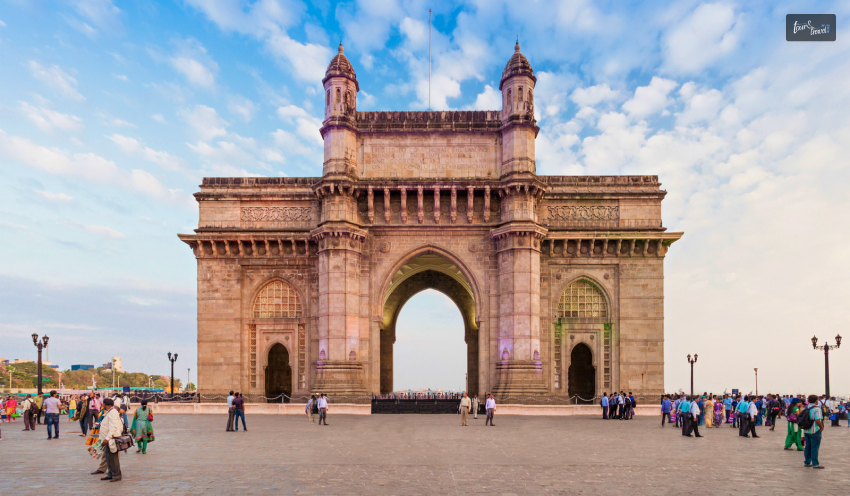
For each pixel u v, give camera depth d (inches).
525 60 2304.4
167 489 687.7
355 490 684.7
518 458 948.6
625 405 1899.6
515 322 2137.1
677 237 2338.8
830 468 875.4
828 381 2150.6
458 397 2117.4
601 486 715.4
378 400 2050.9
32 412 1601.9
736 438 1365.7
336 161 2244.1
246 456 964.6
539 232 2194.9
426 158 2322.8
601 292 2394.2
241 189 2442.2
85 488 694.5
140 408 995.3
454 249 2279.8
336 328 2138.3
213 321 2367.1
